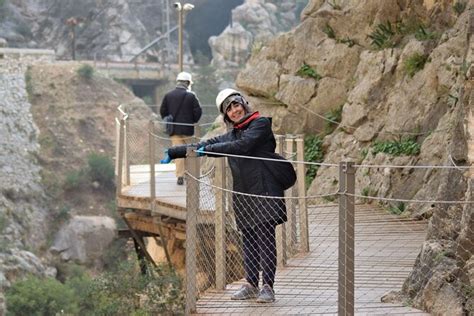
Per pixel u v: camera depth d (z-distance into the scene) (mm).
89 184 90125
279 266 13961
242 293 12164
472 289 10633
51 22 133625
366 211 18875
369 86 22672
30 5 134000
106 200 89688
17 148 92250
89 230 82562
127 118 23750
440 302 10797
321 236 15648
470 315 10453
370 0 24156
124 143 23500
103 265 78875
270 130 11734
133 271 19359
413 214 17906
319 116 24109
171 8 132875
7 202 85062
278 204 11688
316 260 14391
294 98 24734
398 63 22406
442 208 11922
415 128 20609
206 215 14172
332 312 11258
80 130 96438
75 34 133125
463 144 12258
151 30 135375
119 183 22172
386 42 23391
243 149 11562
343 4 24750
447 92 20109
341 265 9812
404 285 11734
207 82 110500
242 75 25875
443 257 11164
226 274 13875
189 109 21906
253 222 11719
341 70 24531
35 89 97688
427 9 22562
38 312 55062
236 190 11828
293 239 14984
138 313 15734
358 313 11016
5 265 74312
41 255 81875
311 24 25344
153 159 20547
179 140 21781
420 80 21156
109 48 132750
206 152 11742
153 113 100750
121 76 111312
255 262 12055
